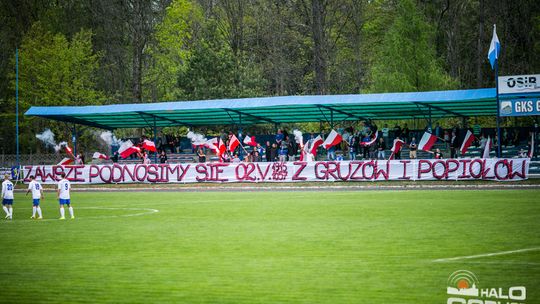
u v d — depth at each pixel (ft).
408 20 211.20
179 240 64.75
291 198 117.39
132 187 166.81
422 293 40.32
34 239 68.18
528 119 201.05
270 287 42.86
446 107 168.14
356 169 151.53
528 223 71.87
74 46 240.94
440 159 144.97
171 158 200.34
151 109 177.37
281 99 166.09
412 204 97.86
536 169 141.59
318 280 44.55
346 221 77.66
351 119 193.67
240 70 248.52
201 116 190.60
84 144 249.75
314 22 239.50
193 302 39.58
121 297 41.11
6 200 93.25
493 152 172.76
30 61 235.61
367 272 46.73
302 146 171.12
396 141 158.81
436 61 223.92
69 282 45.57
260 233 68.69
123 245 62.23
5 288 43.96
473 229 67.51
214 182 163.63
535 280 43.27
